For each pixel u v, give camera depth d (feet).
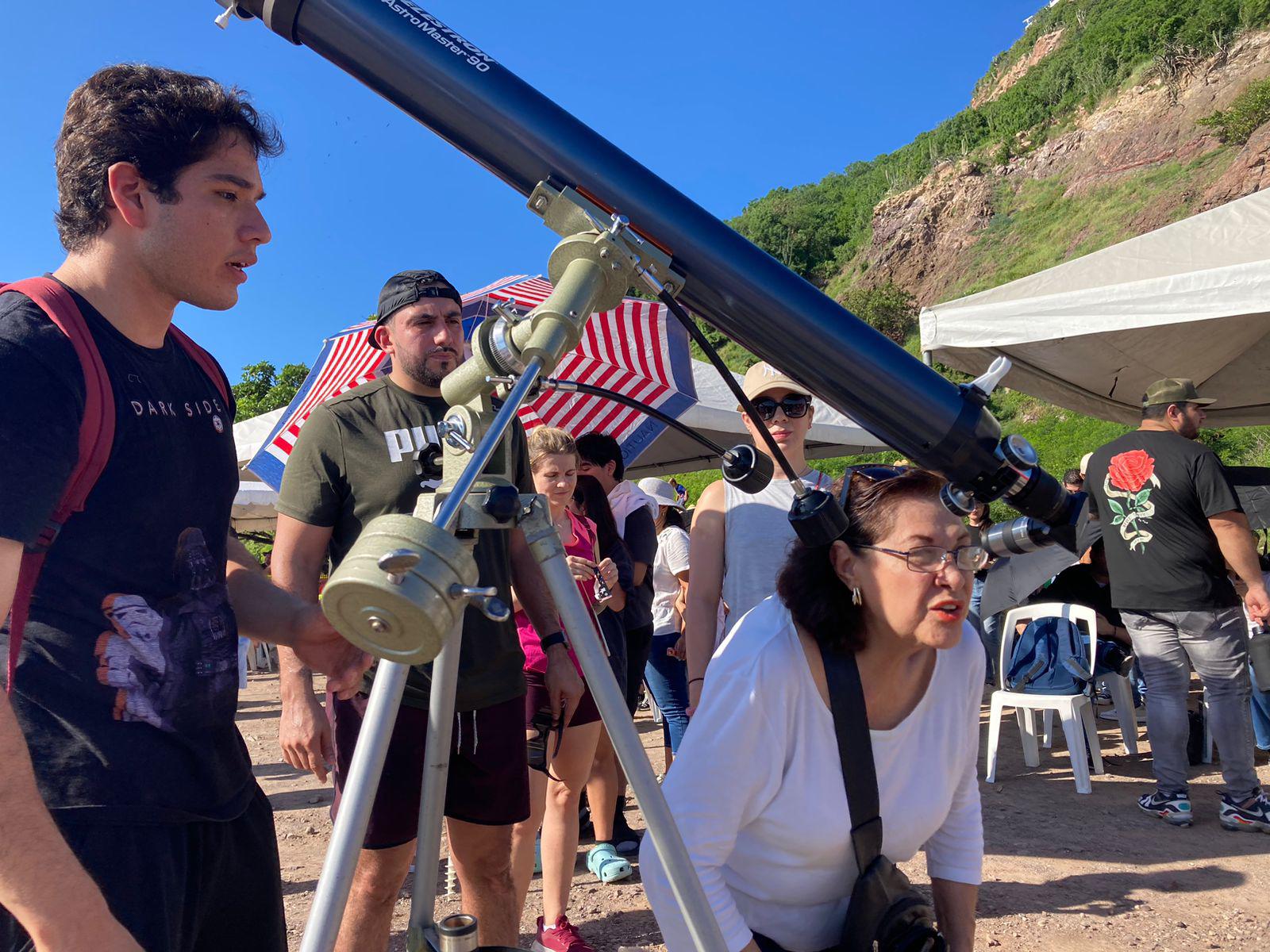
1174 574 14.21
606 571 11.28
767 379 9.26
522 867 8.95
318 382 18.01
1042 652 16.96
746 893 5.57
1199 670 14.25
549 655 8.61
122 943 3.42
